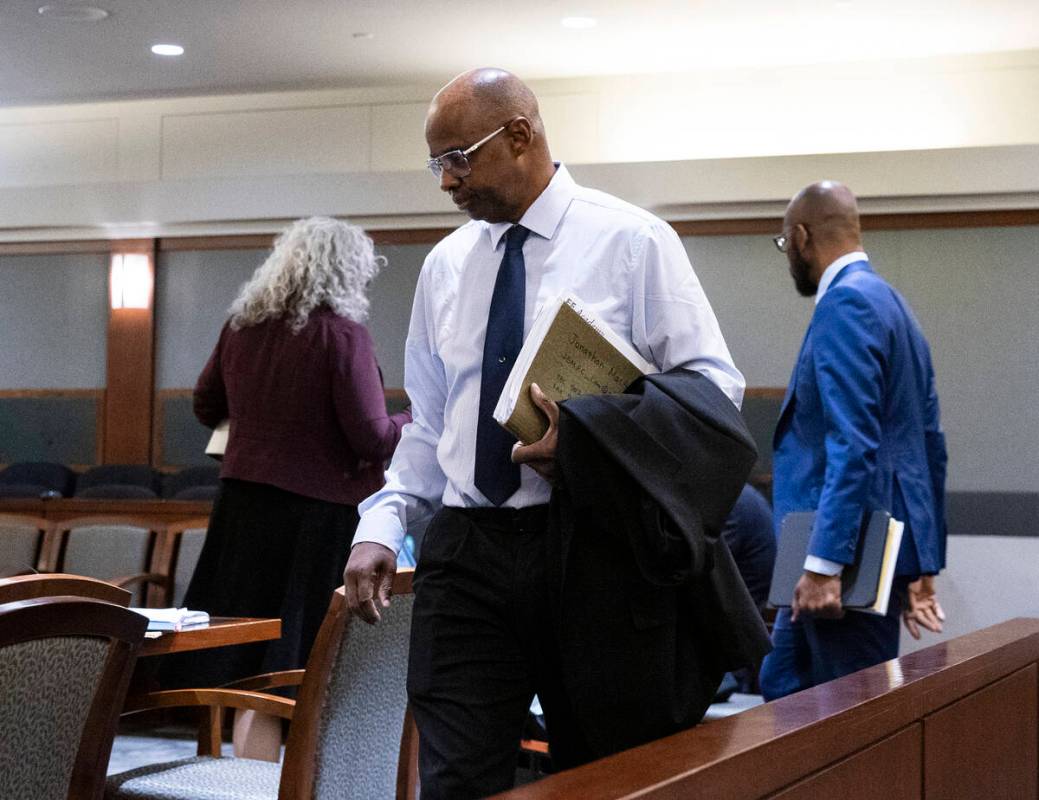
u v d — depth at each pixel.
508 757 1.91
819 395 3.04
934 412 3.21
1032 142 8.92
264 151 10.28
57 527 5.84
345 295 3.68
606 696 1.83
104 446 10.41
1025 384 8.62
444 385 2.17
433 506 2.18
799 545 3.00
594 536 1.83
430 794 1.86
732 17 8.29
